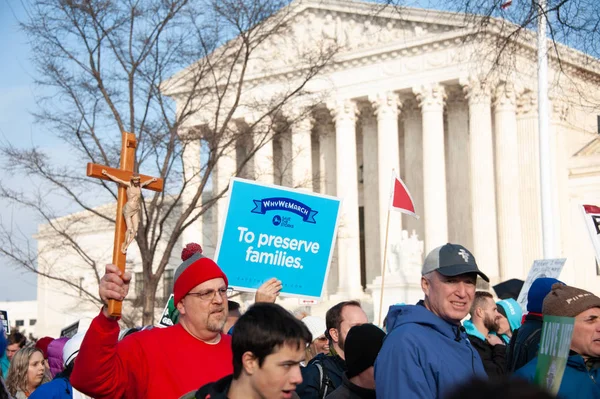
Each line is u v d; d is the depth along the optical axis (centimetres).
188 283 791
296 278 1108
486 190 5634
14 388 1299
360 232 7088
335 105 6369
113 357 727
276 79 6247
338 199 1138
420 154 6481
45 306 8694
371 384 876
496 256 5650
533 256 5850
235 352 607
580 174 6209
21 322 10162
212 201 3328
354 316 1016
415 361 786
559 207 6003
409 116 6538
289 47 6272
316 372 992
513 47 2067
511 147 5775
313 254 1119
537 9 1886
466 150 6297
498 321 1291
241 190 1083
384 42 6144
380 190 6175
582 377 790
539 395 325
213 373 776
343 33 6284
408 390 778
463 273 840
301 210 1112
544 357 691
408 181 6500
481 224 5628
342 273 6244
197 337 797
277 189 1100
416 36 5984
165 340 786
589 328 847
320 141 6912
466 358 816
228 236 1076
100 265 7362
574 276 6175
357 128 7119
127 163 749
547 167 2914
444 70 5931
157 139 3216
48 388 996
